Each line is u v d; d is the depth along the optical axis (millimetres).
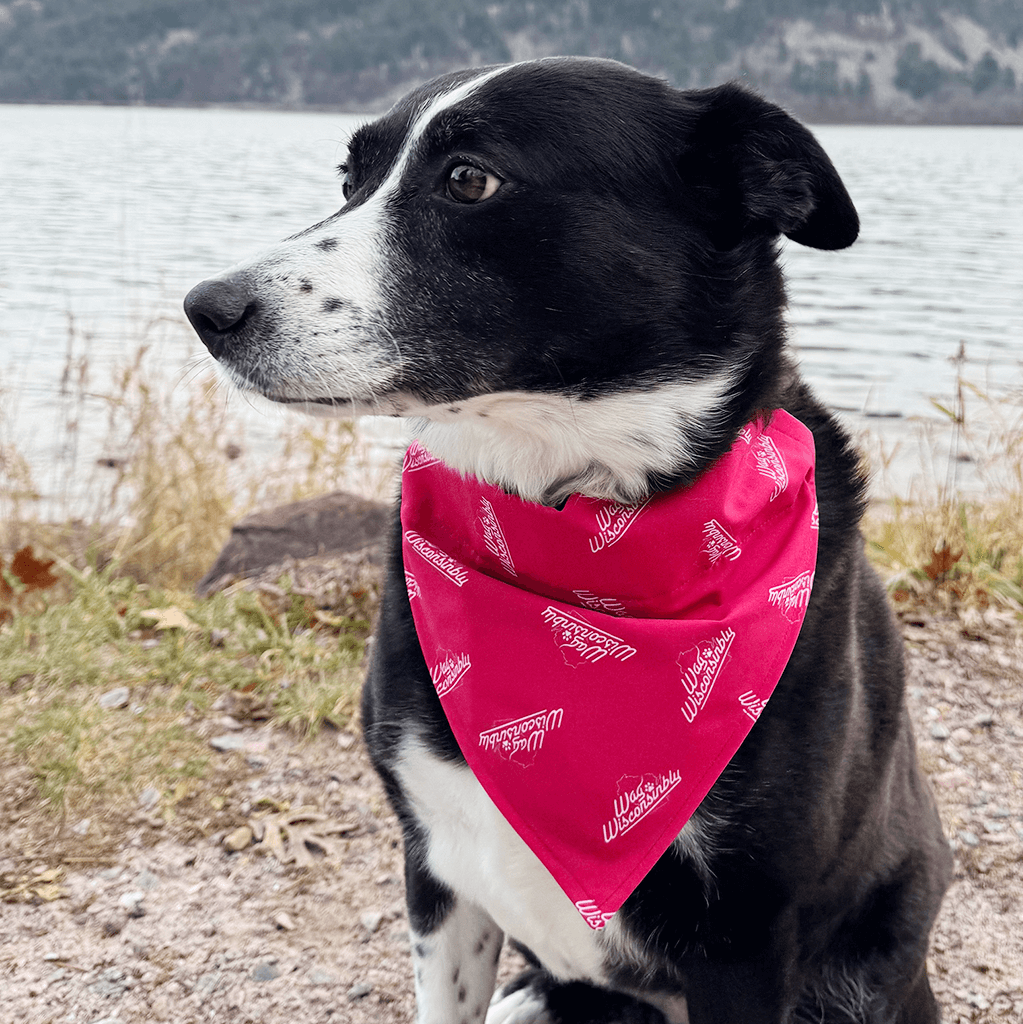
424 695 681
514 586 685
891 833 716
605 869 647
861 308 4777
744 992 661
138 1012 745
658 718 649
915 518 1485
